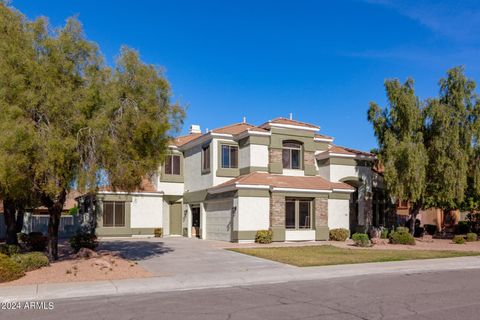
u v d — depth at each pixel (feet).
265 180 90.17
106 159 49.62
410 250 76.07
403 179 87.56
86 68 51.16
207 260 62.44
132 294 40.16
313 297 37.91
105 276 47.83
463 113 90.43
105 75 51.60
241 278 48.24
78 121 46.52
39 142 43.86
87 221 106.73
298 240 90.33
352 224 102.73
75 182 49.67
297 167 99.25
